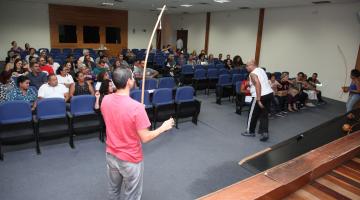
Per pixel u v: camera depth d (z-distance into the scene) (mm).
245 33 11094
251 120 4469
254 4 9008
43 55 7664
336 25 7902
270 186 1830
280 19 9594
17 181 2938
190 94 4941
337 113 6359
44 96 4359
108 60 8695
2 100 4082
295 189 1995
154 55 11156
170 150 3904
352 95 5164
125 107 1796
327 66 8258
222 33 12336
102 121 4039
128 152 1883
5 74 4188
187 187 2959
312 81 7504
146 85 5824
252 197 1690
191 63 9906
